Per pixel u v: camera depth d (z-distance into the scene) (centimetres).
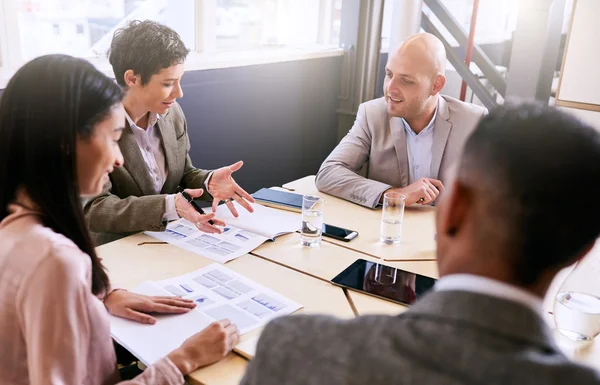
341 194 204
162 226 163
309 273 144
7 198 92
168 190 199
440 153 211
